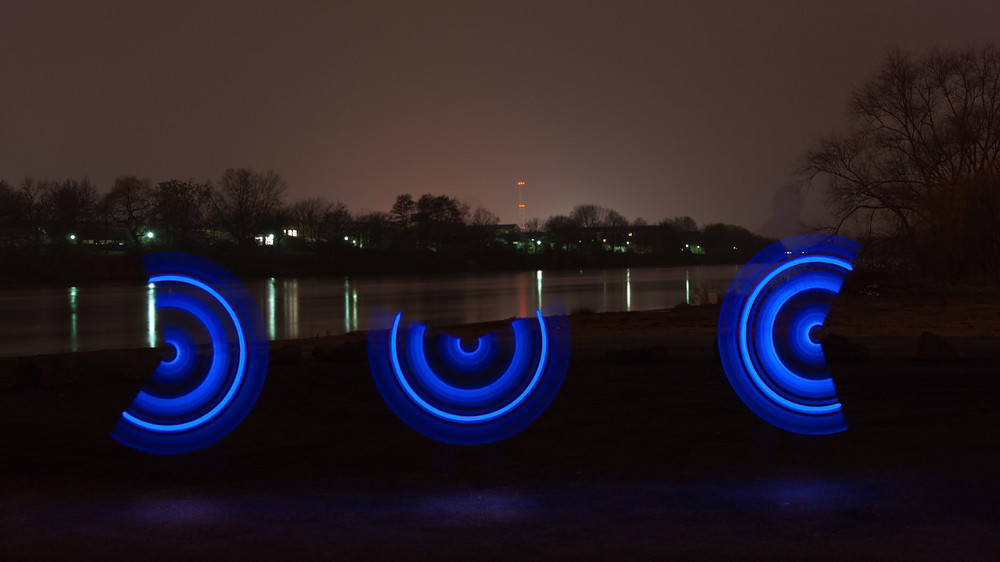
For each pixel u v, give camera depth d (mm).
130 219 94500
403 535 5207
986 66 44969
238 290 69438
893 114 45688
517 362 14172
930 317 24719
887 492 6047
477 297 58094
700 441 7996
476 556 4805
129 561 4816
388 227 121875
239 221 100688
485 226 144000
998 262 40844
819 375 12219
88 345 27938
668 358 14242
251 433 8703
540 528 5312
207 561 4797
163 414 9922
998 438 7887
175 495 6258
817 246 38875
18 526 5496
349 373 13109
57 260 82125
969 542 4941
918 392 10586
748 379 12039
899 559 4684
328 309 47031
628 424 8906
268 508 5863
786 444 7785
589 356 14922
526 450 7711
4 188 83375
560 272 115812
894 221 44406
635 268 135500
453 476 6762
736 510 5648
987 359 13852
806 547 4887
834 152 45094
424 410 9992
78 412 10008
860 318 24453
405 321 30922
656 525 5344
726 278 90062
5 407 10336
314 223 112375
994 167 44219
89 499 6156
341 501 6023
